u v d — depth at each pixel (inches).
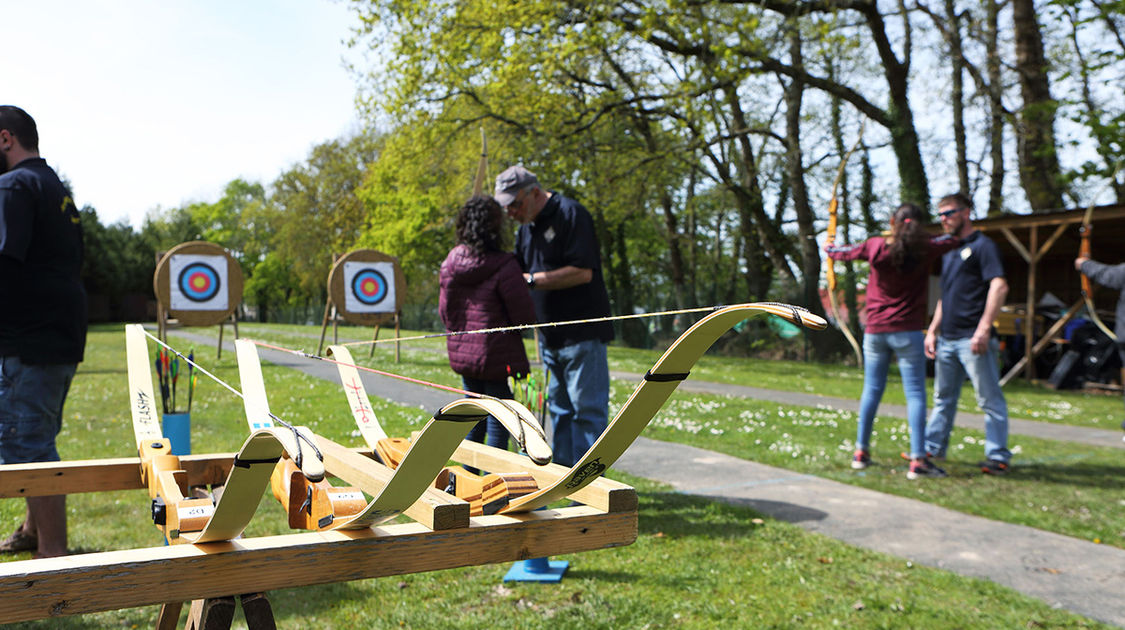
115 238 2026.3
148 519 153.2
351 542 52.6
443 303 143.6
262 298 2536.9
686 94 692.7
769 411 341.7
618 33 649.6
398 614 110.0
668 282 1571.1
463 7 675.4
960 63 813.9
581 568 130.6
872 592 120.6
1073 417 358.0
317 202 1873.8
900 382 555.8
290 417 275.1
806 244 863.7
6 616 44.1
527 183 148.0
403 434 244.2
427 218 1341.0
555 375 161.3
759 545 143.7
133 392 101.8
